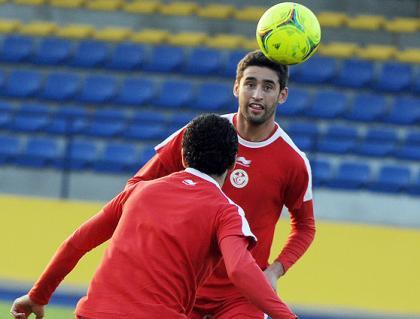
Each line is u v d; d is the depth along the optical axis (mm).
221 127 14375
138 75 62938
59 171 53688
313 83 61844
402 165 54875
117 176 53031
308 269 38844
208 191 14008
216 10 67250
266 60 17172
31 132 57125
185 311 13812
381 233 42312
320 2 69125
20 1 68250
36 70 63562
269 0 69250
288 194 17781
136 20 67688
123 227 13883
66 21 68000
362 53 63719
